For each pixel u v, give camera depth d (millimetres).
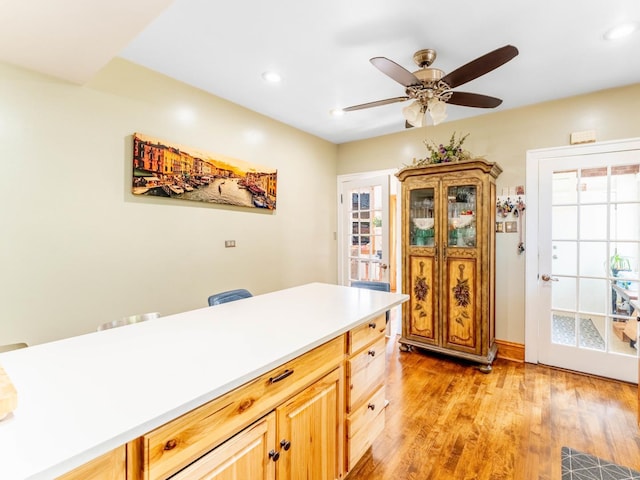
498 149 3311
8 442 652
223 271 3027
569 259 3016
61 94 2018
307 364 1277
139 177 2363
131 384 903
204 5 1730
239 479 991
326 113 3355
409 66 2371
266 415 1094
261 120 3375
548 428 2105
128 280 2359
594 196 2889
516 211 3230
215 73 2510
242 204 3150
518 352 3242
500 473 1723
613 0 1684
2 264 1830
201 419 883
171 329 1410
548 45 2104
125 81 2309
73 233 2088
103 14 1420
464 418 2227
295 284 3875
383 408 1931
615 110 2773
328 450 1415
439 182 3191
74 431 690
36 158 1931
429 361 3223
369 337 1753
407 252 3432
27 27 1501
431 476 1708
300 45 2125
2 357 1101
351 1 1702
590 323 2936
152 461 773
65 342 1245
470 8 1753
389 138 4086
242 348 1184
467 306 3059
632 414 2258
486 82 2650
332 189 4496
